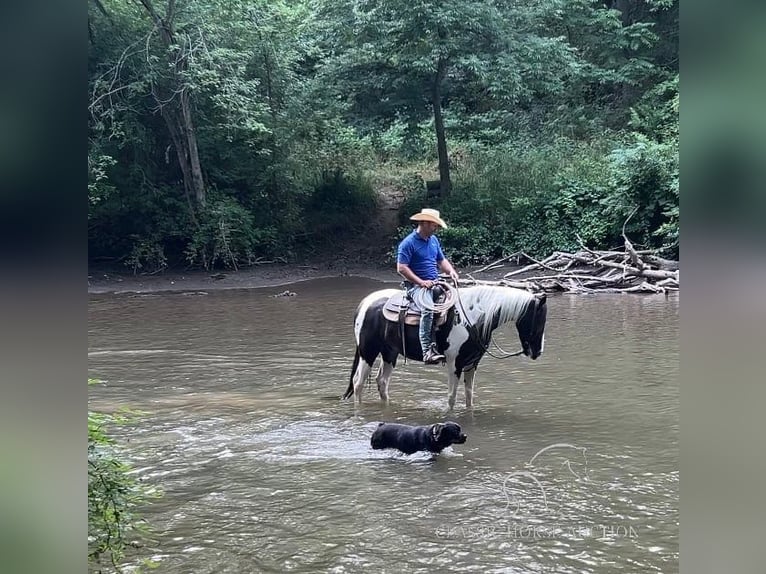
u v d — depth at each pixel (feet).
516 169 88.53
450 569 14.65
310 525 17.07
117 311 59.06
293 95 87.61
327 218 91.20
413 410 28.12
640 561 14.85
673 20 100.48
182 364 37.58
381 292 29.55
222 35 81.56
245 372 35.60
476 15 77.05
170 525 17.13
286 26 85.87
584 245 72.64
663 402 28.27
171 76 78.02
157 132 85.15
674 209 69.82
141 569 14.75
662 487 19.20
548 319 49.88
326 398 30.37
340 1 80.79
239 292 71.87
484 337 27.27
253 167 88.53
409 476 20.53
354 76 84.84
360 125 86.79
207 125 84.89
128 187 82.33
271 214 88.99
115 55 77.10
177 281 78.89
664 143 78.18
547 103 103.45
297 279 79.97
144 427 25.91
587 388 30.89
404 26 77.36
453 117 98.32
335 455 22.65
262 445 23.73
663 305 55.21
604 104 104.22
